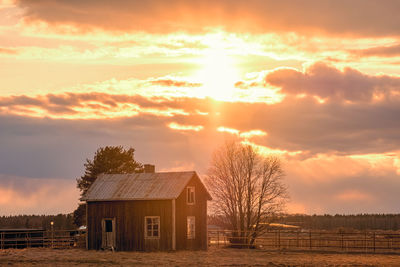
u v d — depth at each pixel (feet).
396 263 147.95
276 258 162.30
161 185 187.62
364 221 603.26
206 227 196.34
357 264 145.38
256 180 213.66
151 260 154.71
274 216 211.82
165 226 181.68
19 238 205.16
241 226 212.43
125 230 186.91
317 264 145.48
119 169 283.79
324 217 636.89
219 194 216.74
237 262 150.30
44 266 141.18
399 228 521.24
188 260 155.43
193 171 191.31
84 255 170.19
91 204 192.75
